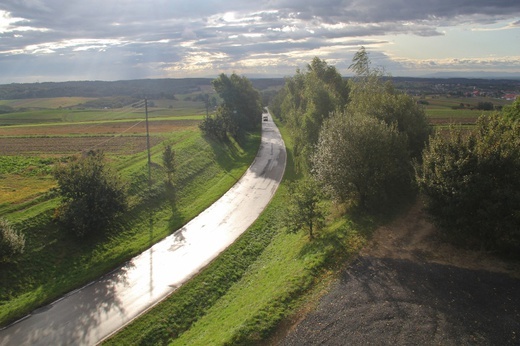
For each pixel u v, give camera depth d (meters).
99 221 28.77
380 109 34.06
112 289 22.88
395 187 30.00
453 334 14.20
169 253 27.94
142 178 40.88
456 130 22.27
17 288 22.28
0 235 22.55
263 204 39.50
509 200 18.59
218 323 18.25
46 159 49.41
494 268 18.36
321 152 28.86
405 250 20.91
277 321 15.90
